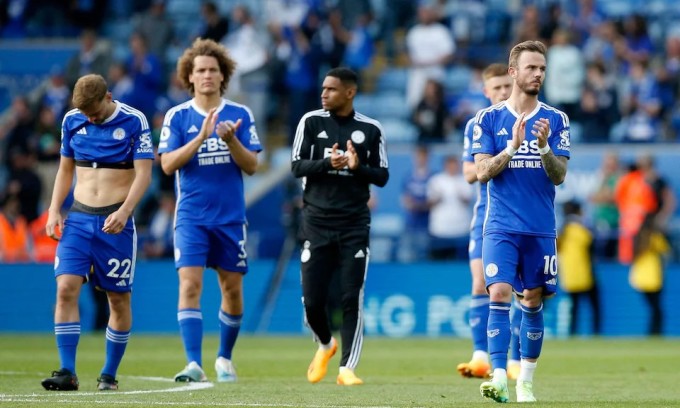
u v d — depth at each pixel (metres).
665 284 71.94
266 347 55.84
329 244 33.94
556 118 27.48
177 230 34.88
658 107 81.56
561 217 75.56
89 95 29.64
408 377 37.38
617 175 72.81
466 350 54.34
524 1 91.31
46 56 91.12
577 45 86.12
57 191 30.81
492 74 36.50
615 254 72.38
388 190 77.06
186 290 34.28
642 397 29.22
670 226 75.12
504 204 27.23
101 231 30.16
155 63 81.62
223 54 35.88
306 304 34.00
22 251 73.75
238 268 35.09
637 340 65.31
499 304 26.98
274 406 25.09
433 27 85.50
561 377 37.75
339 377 33.38
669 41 85.50
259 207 76.56
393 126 86.44
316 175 33.97
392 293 71.19
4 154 82.62
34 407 24.61
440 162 76.38
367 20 87.25
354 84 34.25
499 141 27.53
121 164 30.55
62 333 29.97
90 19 92.94
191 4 94.56
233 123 35.06
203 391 29.78
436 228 71.94
